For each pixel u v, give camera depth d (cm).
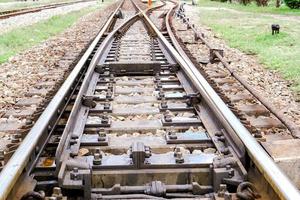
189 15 2655
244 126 450
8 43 1369
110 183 390
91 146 457
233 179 355
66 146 415
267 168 324
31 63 1059
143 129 519
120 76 838
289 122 525
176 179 392
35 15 2517
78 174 351
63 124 512
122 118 570
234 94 723
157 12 2759
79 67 733
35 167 386
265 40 1417
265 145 419
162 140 476
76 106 523
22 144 381
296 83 832
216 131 483
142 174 390
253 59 1116
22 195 327
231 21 2145
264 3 3450
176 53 901
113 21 1944
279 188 295
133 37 1441
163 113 579
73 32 1727
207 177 392
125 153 452
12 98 737
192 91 665
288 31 1638
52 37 1616
